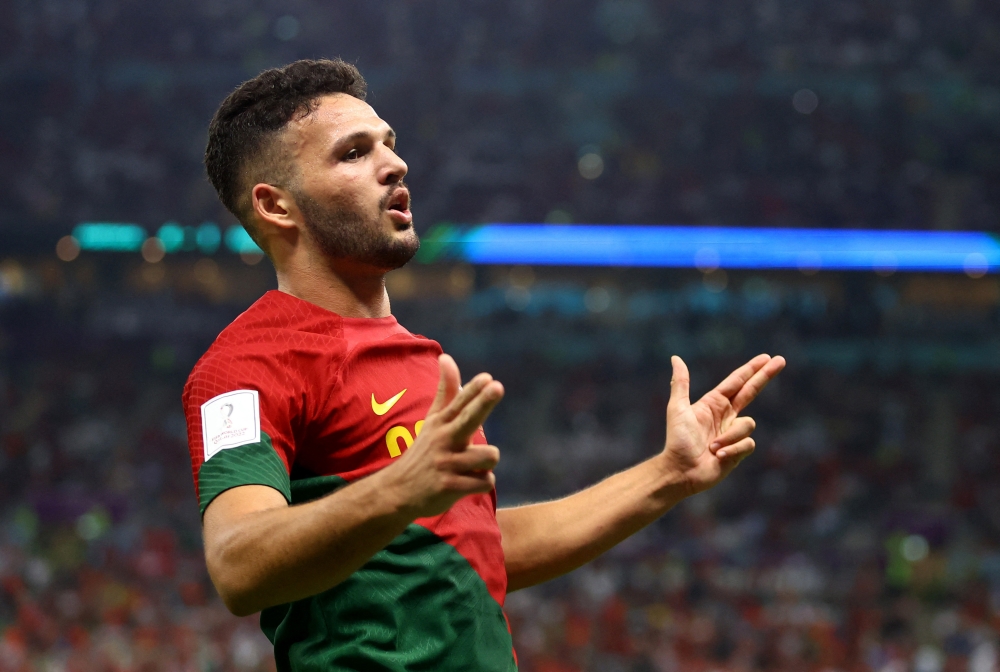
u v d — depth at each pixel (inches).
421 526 249.9
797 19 3444.9
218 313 3361.2
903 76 3361.2
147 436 3019.2
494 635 253.9
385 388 263.4
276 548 210.8
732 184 3277.6
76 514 2568.9
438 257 3233.3
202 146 3363.7
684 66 3425.2
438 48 3469.5
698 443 301.0
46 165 3319.4
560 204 3260.3
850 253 3174.2
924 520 2544.3
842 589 2166.6
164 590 2135.8
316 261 278.2
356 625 244.5
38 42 3447.3
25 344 3284.9
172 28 3472.0
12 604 2011.6
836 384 3161.9
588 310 3351.4
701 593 2123.5
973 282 3238.2
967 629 1911.9
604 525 303.9
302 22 3508.9
